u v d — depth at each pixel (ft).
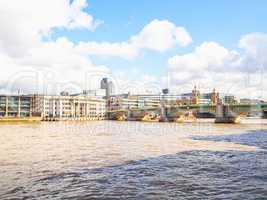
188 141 217.97
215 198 73.00
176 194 76.28
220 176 95.40
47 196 74.69
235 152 153.58
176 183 86.58
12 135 277.44
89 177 93.61
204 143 203.00
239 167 110.42
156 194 76.33
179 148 171.94
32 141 215.92
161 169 106.73
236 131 337.93
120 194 76.54
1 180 88.94
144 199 72.64
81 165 113.39
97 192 78.02
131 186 83.61
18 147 174.91
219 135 278.46
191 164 116.57
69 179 90.89
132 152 152.66
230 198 73.00
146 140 226.17
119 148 171.32
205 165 114.62
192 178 92.63
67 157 133.49
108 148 171.12
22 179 90.22
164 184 85.56
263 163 119.03
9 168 106.52
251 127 414.82
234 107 520.01
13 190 79.15
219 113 535.60
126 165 113.91
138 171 102.99
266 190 79.25
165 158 131.95
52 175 95.76
